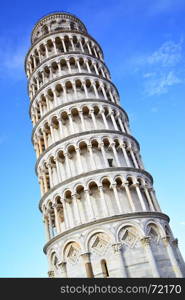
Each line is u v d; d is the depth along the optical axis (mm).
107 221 36812
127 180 41531
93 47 61938
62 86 52000
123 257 35094
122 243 35969
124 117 52219
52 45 60719
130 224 36969
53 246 39031
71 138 44781
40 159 47344
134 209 38656
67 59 55750
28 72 62875
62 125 47750
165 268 35531
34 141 52344
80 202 40688
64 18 67125
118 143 46125
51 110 49250
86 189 39844
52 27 65688
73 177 40875
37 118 54281
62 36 60250
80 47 59875
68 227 38844
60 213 43312
